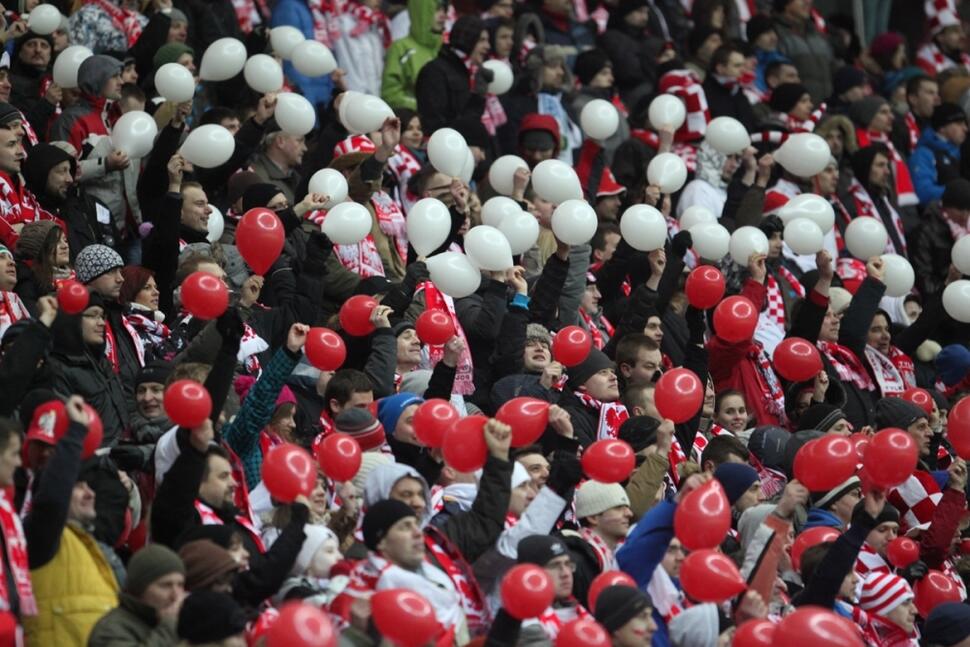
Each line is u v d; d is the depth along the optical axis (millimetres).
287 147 51688
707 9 70688
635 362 46625
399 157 54281
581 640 30359
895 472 36375
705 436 46031
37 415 31297
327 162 52906
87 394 37500
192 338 42375
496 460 34375
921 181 69625
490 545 34281
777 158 57031
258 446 38250
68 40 54594
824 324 53656
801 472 36875
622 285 53562
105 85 50531
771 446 44750
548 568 33438
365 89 64438
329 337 39125
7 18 55000
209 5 60250
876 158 65438
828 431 47094
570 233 46938
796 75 70375
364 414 37844
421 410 36188
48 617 30375
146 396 37406
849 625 30312
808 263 60156
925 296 64500
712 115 65812
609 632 32188
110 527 32750
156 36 55281
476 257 45281
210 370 36844
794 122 66312
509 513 35938
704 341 47125
